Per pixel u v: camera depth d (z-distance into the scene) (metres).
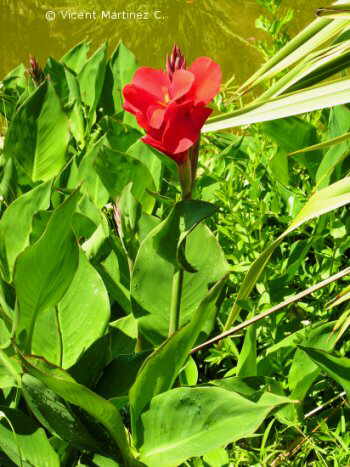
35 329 1.23
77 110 2.07
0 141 2.08
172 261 1.08
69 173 1.69
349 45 1.20
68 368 1.23
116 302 1.51
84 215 1.51
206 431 1.06
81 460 1.15
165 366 1.10
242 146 1.83
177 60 0.97
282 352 1.33
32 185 1.71
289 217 1.55
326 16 1.12
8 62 3.60
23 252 1.02
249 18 3.64
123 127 1.73
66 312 1.25
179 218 1.02
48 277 1.08
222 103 1.79
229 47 3.35
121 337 1.35
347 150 1.45
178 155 0.97
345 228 1.46
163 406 1.10
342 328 1.13
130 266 1.34
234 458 1.19
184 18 3.69
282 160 1.57
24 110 1.65
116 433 1.08
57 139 1.69
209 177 1.68
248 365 1.25
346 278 1.45
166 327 1.29
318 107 1.09
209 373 1.47
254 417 1.00
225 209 1.55
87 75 2.12
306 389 1.24
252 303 1.34
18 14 4.09
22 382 1.07
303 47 1.21
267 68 1.24
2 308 1.25
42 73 1.90
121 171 1.53
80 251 1.24
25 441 1.13
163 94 0.96
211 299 1.06
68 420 1.13
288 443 1.25
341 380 1.16
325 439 1.17
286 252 1.60
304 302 1.52
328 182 1.59
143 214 1.35
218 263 1.28
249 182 1.58
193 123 0.94
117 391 1.23
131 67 2.17
